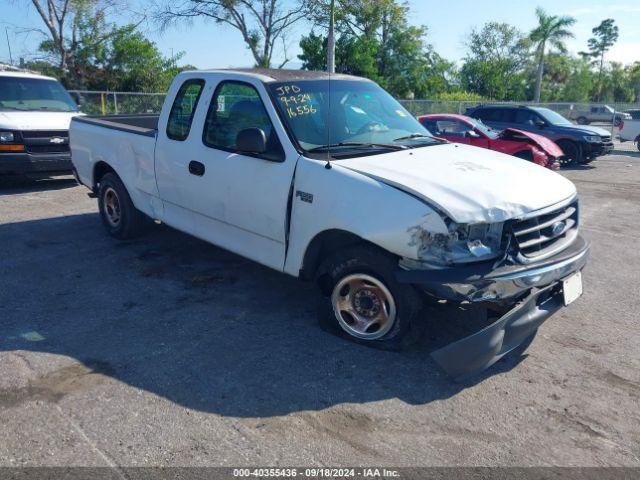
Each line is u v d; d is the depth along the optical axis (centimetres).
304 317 475
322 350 418
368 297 410
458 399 360
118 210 668
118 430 322
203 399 355
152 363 397
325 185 406
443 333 444
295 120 453
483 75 5406
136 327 453
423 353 414
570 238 421
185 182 530
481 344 360
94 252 637
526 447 316
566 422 340
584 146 1548
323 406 350
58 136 962
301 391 365
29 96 1045
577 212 443
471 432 328
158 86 3098
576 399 364
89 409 342
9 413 336
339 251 411
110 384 370
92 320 465
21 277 559
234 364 397
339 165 410
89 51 2952
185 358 405
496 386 377
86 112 2041
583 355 423
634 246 725
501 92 5447
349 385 373
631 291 560
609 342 445
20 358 400
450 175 400
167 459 299
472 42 5569
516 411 349
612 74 8050
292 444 313
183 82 545
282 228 443
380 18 3666
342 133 466
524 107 1670
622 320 488
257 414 340
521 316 380
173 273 575
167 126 555
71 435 318
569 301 406
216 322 464
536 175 431
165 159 553
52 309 486
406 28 4097
